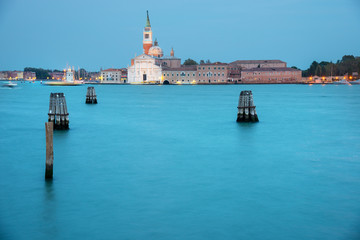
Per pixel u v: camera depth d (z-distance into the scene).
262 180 39.00
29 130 69.69
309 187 36.78
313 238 27.17
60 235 27.77
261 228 28.50
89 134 65.25
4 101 145.12
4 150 52.47
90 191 35.72
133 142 58.38
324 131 69.25
